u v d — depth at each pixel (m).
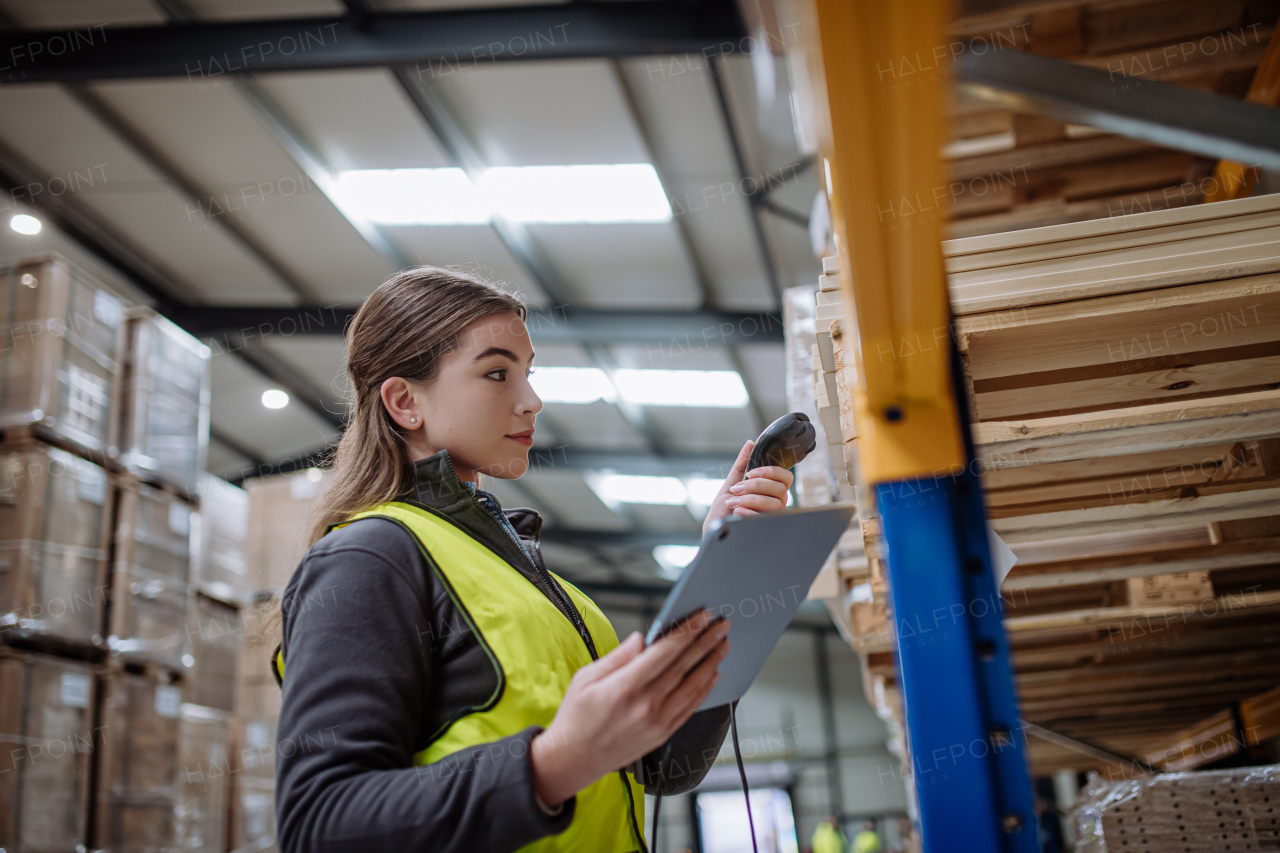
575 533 15.59
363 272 8.91
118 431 4.49
